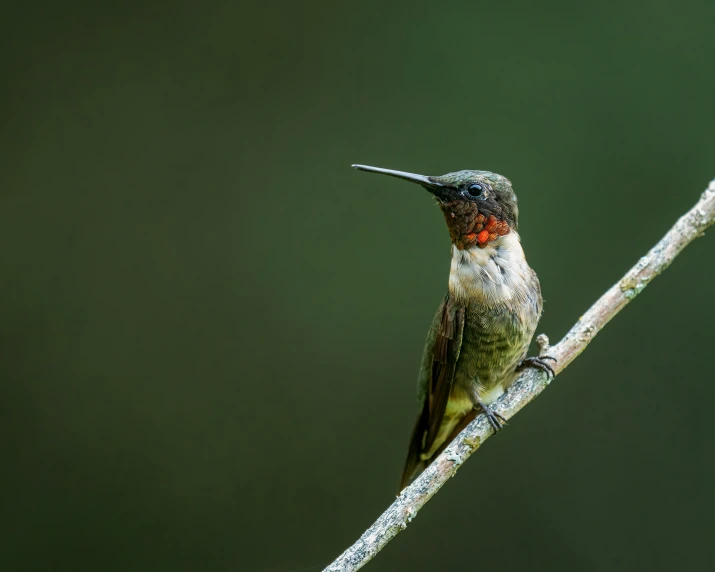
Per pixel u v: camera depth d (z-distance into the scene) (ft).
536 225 38.52
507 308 22.41
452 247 23.21
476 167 39.65
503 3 41.45
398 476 36.58
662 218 38.19
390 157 40.63
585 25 40.40
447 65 41.09
